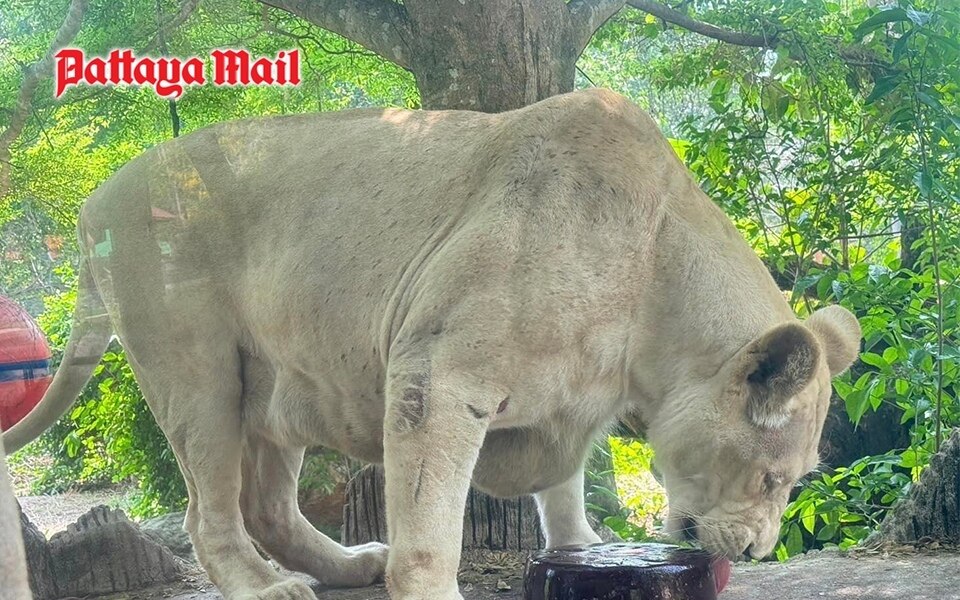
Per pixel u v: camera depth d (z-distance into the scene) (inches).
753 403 112.8
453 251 115.4
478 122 129.0
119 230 139.6
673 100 291.3
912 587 133.7
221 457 139.6
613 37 262.5
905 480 188.9
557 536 142.8
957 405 196.9
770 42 233.8
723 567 123.0
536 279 112.7
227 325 138.9
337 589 154.1
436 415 110.5
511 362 112.4
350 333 127.0
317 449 240.4
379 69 227.0
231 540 140.6
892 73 230.7
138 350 142.2
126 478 262.5
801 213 243.3
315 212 131.1
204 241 137.9
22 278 111.0
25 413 115.3
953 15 194.2
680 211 122.0
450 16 159.8
